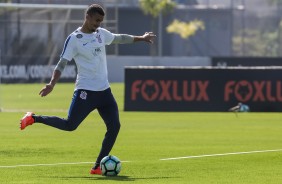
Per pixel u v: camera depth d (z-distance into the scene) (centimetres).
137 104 8075
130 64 14788
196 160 3959
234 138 5325
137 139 5228
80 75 3278
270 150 4466
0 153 4288
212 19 18638
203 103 8050
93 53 3269
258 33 19162
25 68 13475
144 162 3869
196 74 8044
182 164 3778
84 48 3259
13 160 3953
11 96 10744
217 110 8056
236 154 4241
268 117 7444
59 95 10944
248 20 19212
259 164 3766
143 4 17625
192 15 18675
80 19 13525
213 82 8044
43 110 8344
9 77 13450
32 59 13500
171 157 4116
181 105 8056
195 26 18550
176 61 15288
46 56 13525
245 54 19188
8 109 8506
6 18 13400
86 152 4372
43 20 13500
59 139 5212
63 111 8175
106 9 14162
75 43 3259
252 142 5022
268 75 8031
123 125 6469
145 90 8062
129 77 8056
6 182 3092
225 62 14838
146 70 8044
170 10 17988
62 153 4312
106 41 3334
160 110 8050
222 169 3562
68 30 13525
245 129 6119
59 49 13525
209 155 4197
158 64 15150
